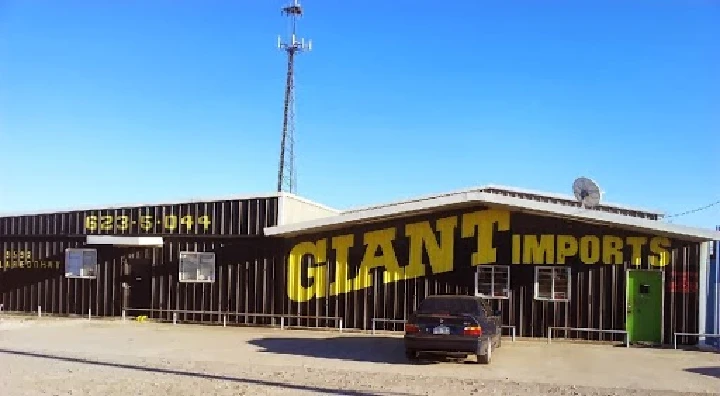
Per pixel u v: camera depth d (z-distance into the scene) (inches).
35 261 1178.0
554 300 872.3
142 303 1089.4
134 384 500.4
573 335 864.9
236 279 1030.4
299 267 992.2
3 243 1205.7
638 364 669.3
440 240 924.0
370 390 493.7
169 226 1084.5
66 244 1159.0
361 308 954.1
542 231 884.6
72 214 1161.4
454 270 912.9
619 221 838.5
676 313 835.4
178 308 1061.1
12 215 1198.3
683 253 840.3
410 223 940.0
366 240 960.3
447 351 620.7
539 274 880.9
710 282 836.0
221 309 1033.5
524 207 869.2
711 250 839.7
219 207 1056.2
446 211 923.4
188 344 777.6
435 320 625.3
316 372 577.6
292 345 780.6
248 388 492.1
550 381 555.2
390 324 936.9
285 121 1761.8
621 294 850.8
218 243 1048.8
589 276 863.7
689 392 518.0
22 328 933.2
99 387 484.7
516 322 883.4
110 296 1116.5
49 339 805.9
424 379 547.2
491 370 608.4
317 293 979.3
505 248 895.1
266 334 901.2
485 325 645.3
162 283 1076.5
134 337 840.9
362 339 847.1
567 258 872.3
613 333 848.9
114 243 1076.5
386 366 622.5
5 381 503.5
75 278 1143.0
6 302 1189.7
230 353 705.0
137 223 1108.5
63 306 1148.5
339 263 971.3
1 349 705.0
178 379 527.8
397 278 939.3
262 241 1020.5
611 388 528.1
